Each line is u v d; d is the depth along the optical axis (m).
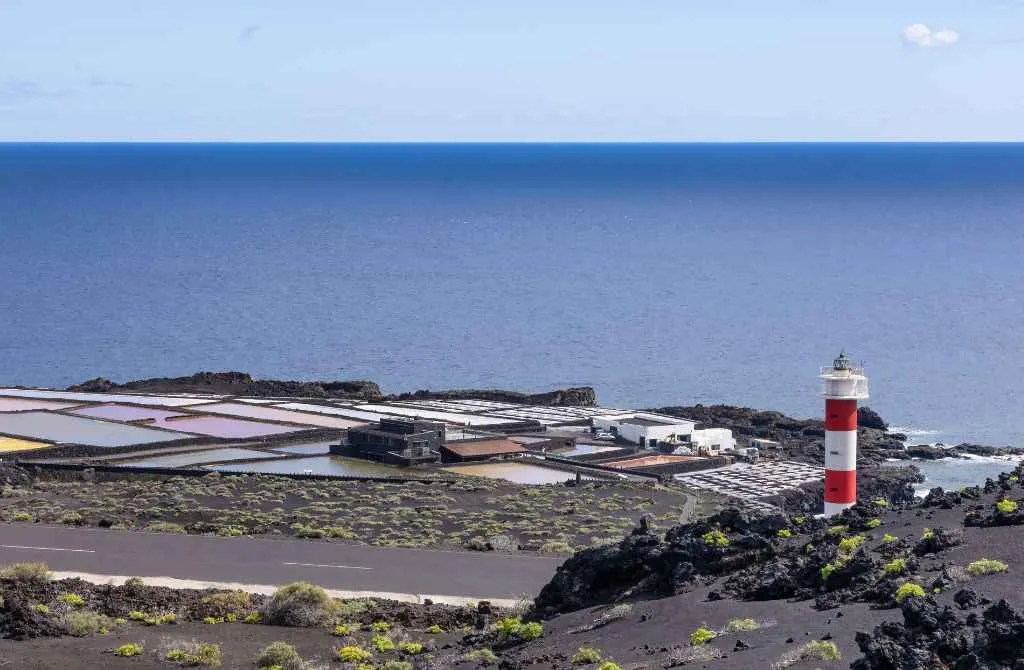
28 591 55.41
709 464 124.94
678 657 35.94
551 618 47.75
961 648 30.23
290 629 52.12
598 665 37.97
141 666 45.88
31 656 46.50
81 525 77.06
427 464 119.50
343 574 62.78
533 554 68.69
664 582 46.94
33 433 129.38
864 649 30.66
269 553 67.25
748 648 35.84
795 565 43.56
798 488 114.00
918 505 50.41
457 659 43.50
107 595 56.41
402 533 76.81
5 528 73.38
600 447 132.75
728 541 48.22
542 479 112.75
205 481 102.50
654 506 92.75
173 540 70.50
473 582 61.34
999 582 37.19
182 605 55.41
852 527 48.47
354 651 46.69
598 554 49.41
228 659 47.00
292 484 100.75
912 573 39.88
